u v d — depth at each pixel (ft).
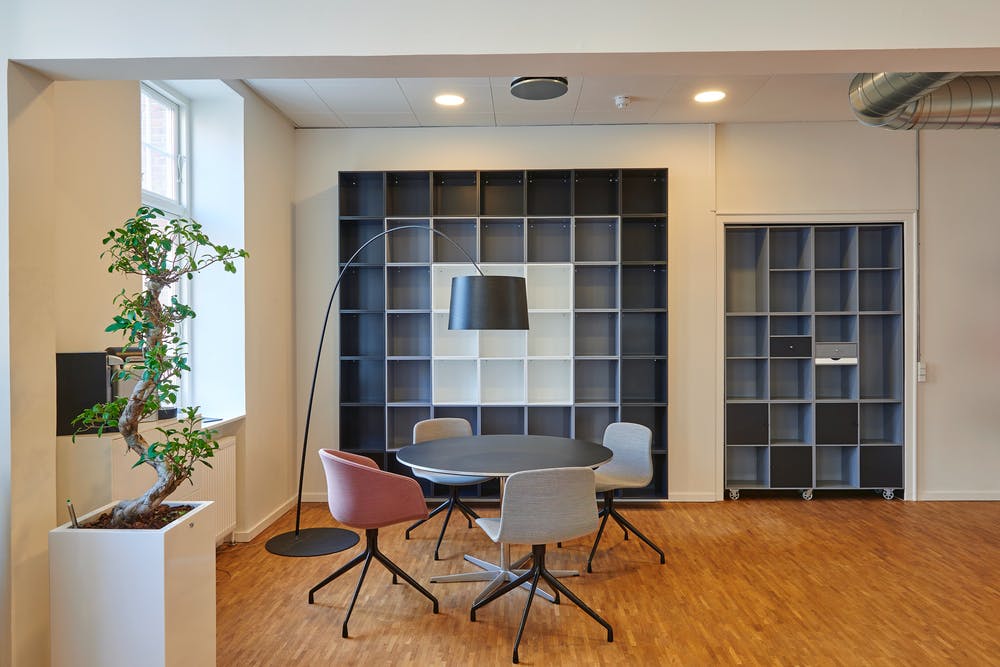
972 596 11.48
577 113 16.76
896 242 17.94
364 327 17.93
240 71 8.26
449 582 12.04
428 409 17.93
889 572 12.60
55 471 8.43
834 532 15.10
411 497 10.53
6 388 7.66
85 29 7.72
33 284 8.02
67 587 7.38
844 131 17.67
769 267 18.11
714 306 17.78
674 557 13.41
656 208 17.85
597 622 10.40
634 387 17.95
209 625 8.32
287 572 12.61
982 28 7.68
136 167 11.21
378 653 9.42
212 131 14.34
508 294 11.98
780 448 17.66
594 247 17.97
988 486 17.87
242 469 14.38
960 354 17.87
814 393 17.66
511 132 17.80
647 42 7.76
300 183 17.81
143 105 13.03
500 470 10.79
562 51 7.79
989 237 17.80
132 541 7.30
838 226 18.08
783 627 10.26
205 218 14.34
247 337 14.52
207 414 14.34
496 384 17.83
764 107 16.35
